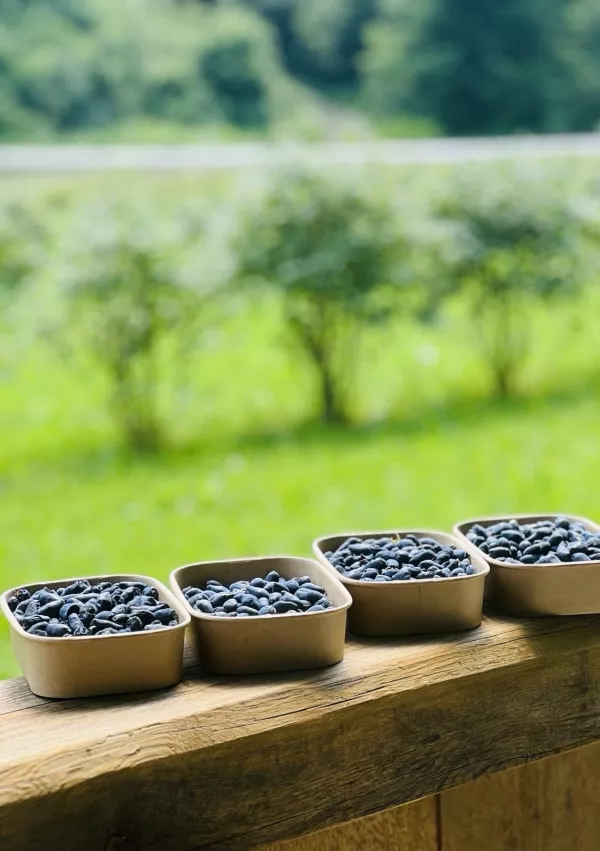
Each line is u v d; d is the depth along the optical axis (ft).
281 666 4.02
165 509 12.02
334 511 12.07
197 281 13.82
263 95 37.27
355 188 14.43
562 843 5.01
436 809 4.60
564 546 4.71
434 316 15.49
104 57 34.22
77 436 14.35
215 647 3.99
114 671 3.82
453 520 11.96
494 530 4.96
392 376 16.81
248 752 3.67
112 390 14.10
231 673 4.00
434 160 18.15
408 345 18.12
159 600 4.26
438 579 4.33
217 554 10.85
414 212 15.01
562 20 36.55
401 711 3.99
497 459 13.80
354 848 4.41
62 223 15.02
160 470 13.33
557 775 4.92
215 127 36.22
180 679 3.98
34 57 33.24
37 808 3.29
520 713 4.30
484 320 16.85
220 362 16.96
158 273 13.51
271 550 10.96
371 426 15.02
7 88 32.99
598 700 4.50
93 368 15.75
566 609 4.51
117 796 3.43
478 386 16.80
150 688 3.87
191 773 3.57
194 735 3.60
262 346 17.76
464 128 38.01
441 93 37.91
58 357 14.76
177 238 14.11
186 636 4.42
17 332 14.60
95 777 3.39
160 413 14.70
